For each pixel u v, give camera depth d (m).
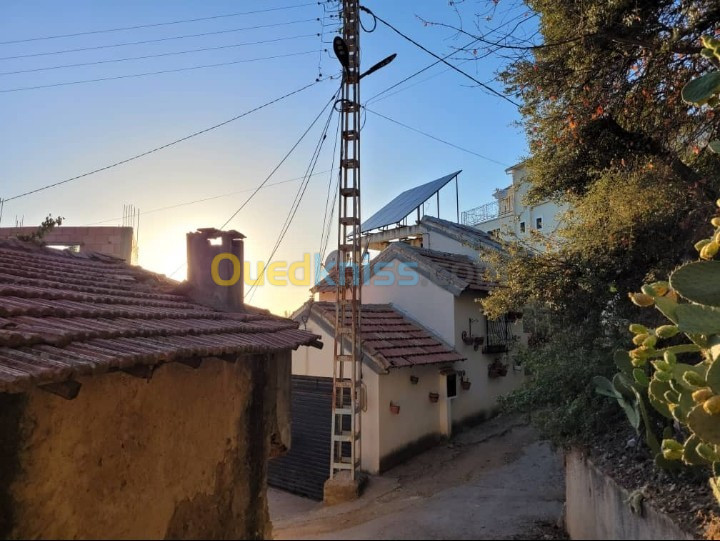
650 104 6.64
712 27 5.64
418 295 13.36
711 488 3.64
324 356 11.51
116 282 6.71
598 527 4.61
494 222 27.22
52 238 11.45
